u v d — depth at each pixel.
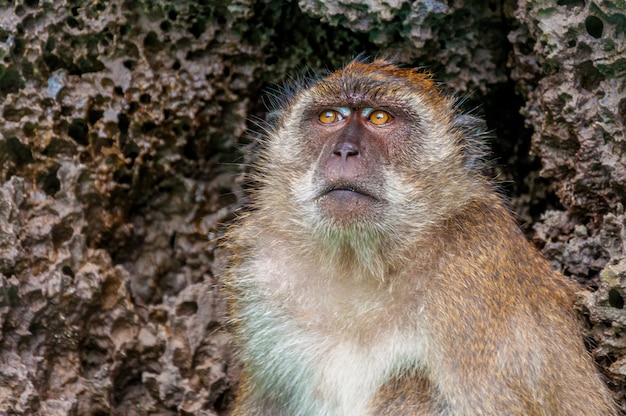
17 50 8.58
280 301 7.49
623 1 7.70
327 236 7.21
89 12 8.76
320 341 7.32
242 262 7.82
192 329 8.92
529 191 9.51
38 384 8.16
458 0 8.67
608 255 8.16
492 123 9.50
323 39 9.22
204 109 9.16
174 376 8.80
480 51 8.99
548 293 7.45
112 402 8.66
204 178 9.41
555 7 8.14
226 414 8.95
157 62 9.01
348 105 7.57
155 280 9.32
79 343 8.53
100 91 8.82
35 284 8.24
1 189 8.24
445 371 6.92
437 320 7.02
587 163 8.20
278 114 8.18
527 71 8.75
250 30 9.15
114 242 9.06
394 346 7.06
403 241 7.25
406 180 7.38
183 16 8.94
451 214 7.41
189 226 9.38
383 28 8.66
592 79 8.16
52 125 8.63
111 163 8.88
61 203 8.58
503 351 6.93
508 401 6.82
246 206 8.53
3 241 8.13
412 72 7.99
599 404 7.29
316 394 7.30
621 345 7.44
